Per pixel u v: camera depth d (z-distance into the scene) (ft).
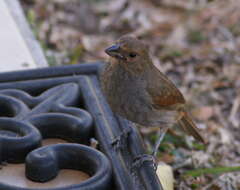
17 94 27.40
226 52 52.29
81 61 49.39
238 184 34.14
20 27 39.52
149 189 22.34
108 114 27.12
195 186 33.27
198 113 43.24
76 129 25.13
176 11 59.36
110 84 27.50
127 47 27.09
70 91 28.02
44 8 56.34
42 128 25.17
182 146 38.14
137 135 26.07
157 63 50.47
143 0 60.95
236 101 44.80
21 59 35.47
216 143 39.68
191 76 48.93
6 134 24.26
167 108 29.58
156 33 55.83
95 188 21.34
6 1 41.83
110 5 59.57
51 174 22.36
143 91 28.12
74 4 58.70
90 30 55.88
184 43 54.13
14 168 23.27
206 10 58.54
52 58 44.75
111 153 24.32
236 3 59.26
